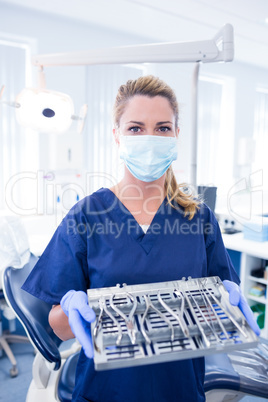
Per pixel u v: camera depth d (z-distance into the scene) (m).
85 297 0.67
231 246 2.07
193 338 0.55
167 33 2.84
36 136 2.45
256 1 2.28
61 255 0.81
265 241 2.13
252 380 1.00
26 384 1.69
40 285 0.82
